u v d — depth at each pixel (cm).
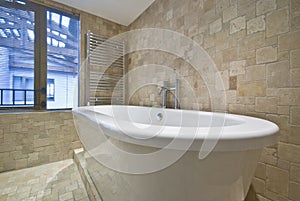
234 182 59
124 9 223
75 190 130
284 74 97
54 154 186
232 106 125
